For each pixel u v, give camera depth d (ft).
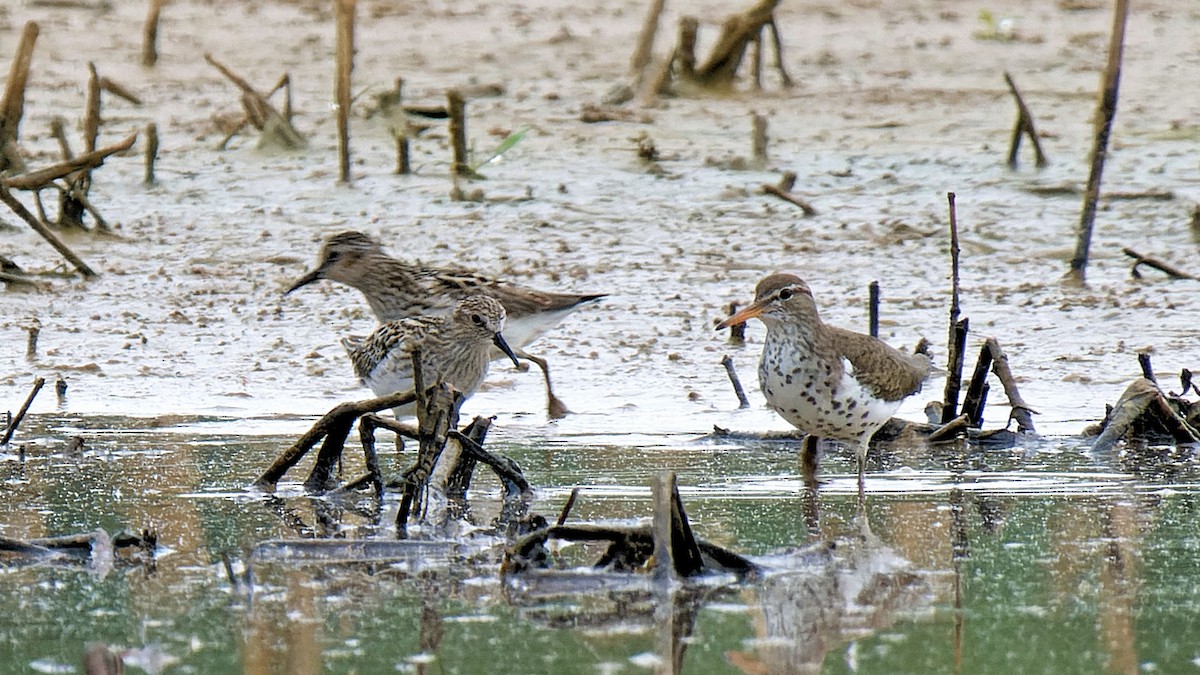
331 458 35.99
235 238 64.23
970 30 108.58
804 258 61.31
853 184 71.92
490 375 48.55
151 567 30.32
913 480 37.27
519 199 69.72
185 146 78.69
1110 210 67.46
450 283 50.39
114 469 37.65
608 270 59.88
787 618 27.55
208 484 36.32
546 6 116.57
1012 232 64.54
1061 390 46.19
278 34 105.91
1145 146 77.77
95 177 73.00
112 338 51.57
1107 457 39.34
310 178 73.26
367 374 44.27
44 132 79.97
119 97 86.79
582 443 40.93
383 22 110.11
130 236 64.13
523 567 29.86
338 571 30.12
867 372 37.88
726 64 90.07
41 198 69.21
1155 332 51.67
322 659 25.75
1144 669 25.20
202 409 44.24
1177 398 42.04
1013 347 50.47
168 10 112.78
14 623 27.37
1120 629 27.04
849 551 31.35
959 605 28.19
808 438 38.75
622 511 33.83
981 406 41.88
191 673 25.14
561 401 44.98
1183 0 118.32
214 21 109.70
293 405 44.78
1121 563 30.45
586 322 53.83
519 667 25.41
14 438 40.73
